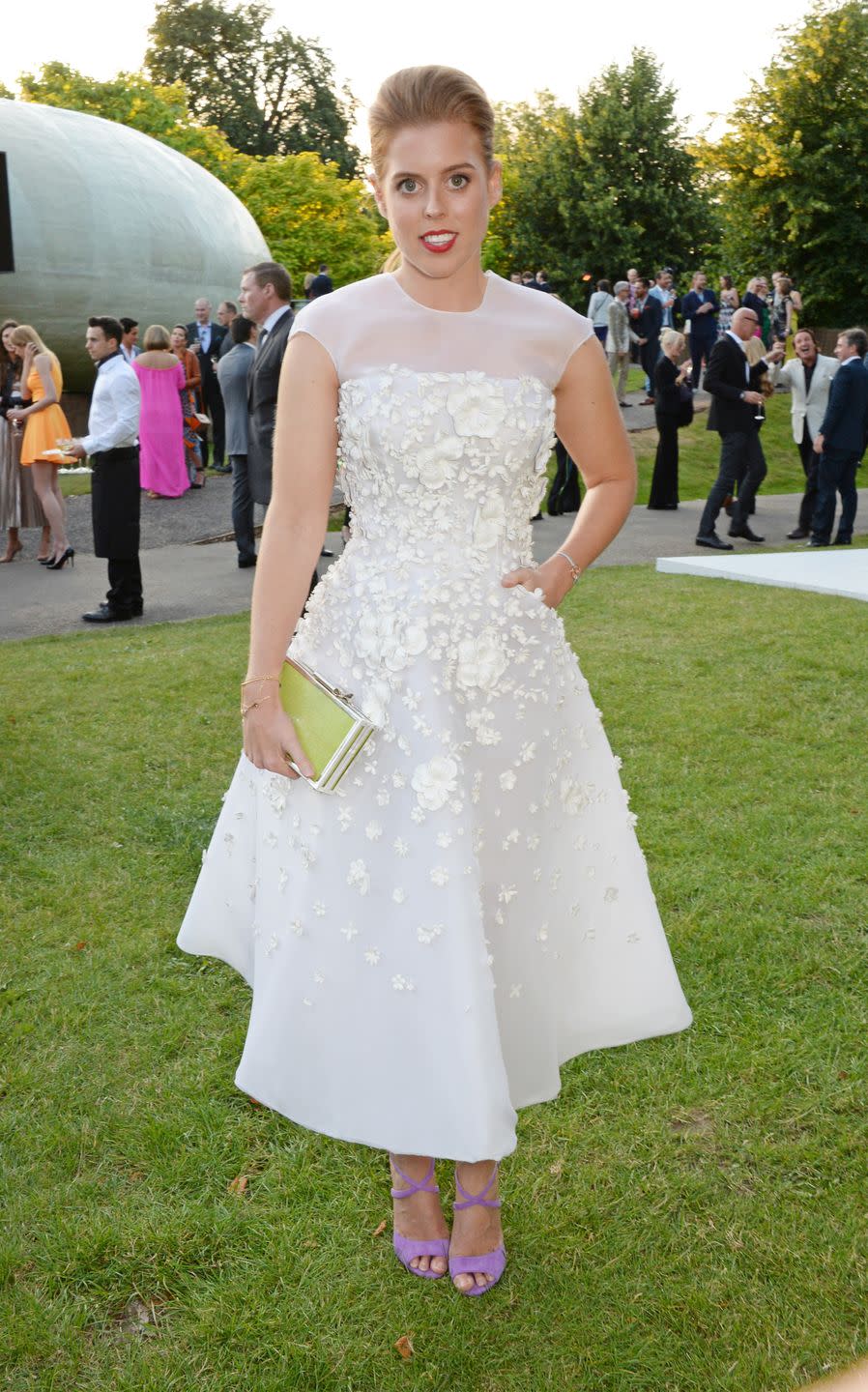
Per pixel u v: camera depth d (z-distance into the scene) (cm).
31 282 2103
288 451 193
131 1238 226
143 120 3591
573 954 225
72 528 1212
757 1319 206
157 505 1300
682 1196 236
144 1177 245
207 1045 291
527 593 201
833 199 2883
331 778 188
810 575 879
